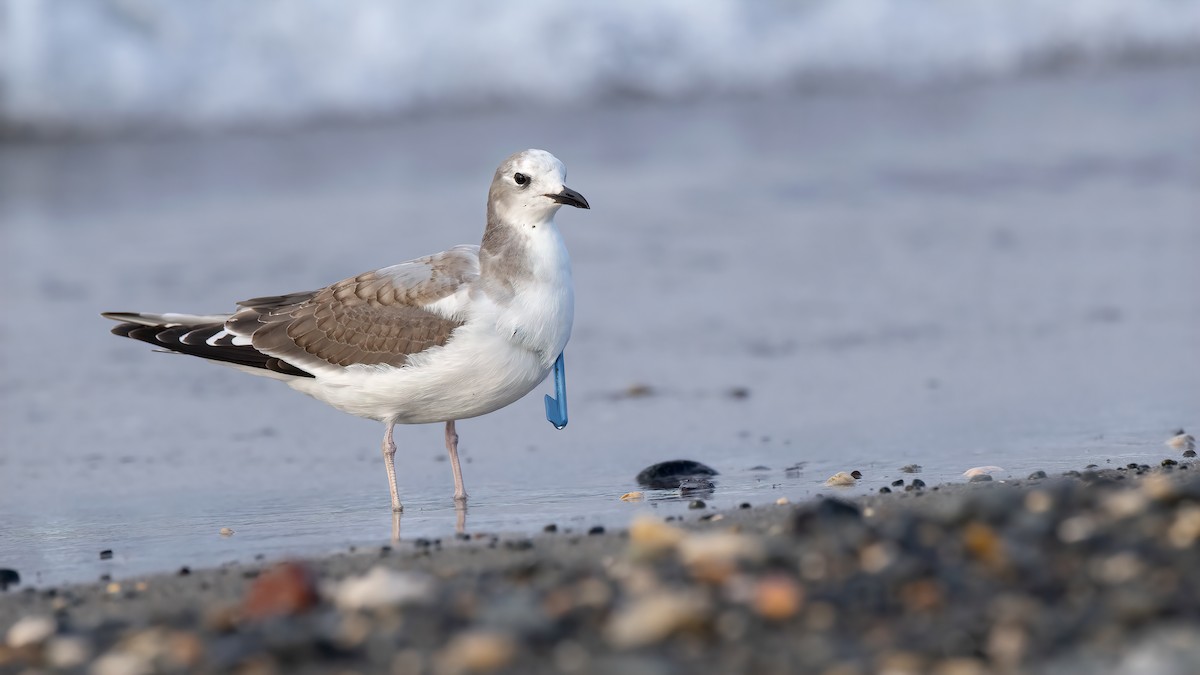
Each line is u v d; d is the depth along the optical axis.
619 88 27.88
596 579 7.40
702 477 11.02
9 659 6.96
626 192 21.39
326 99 26.39
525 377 10.78
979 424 12.36
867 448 11.71
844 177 22.06
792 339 15.34
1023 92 28.20
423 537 9.55
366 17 26.80
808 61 29.08
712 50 28.55
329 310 10.98
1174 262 17.64
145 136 25.45
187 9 26.05
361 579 7.59
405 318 10.66
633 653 6.26
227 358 11.24
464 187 21.62
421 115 26.81
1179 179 21.33
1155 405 12.77
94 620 7.71
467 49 27.23
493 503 10.57
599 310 16.41
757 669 6.05
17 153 24.34
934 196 20.94
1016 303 16.33
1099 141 23.70
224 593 8.22
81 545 9.77
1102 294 16.56
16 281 17.23
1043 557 7.20
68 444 12.58
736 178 22.14
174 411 13.62
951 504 8.98
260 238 18.94
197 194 21.61
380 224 19.50
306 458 12.24
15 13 24.88
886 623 6.47
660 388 13.92
